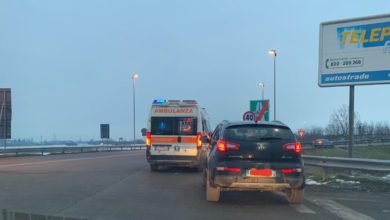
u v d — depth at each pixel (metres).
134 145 61.16
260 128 9.90
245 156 9.62
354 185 13.40
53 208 9.34
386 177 14.97
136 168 20.02
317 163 16.03
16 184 13.46
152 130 18.05
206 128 20.58
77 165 21.86
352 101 18.25
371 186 13.14
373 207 9.81
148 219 8.30
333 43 18.64
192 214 8.82
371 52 17.97
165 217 8.51
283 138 9.80
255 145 9.64
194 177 16.11
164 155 17.84
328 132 85.00
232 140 9.74
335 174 15.96
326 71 18.75
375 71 17.88
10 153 34.22
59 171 18.16
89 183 13.86
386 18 17.75
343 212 9.17
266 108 21.45
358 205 10.07
